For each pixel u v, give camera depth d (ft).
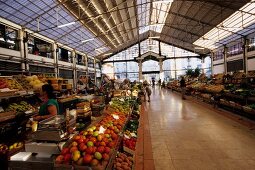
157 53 106.01
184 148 15.29
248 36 59.67
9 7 31.63
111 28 56.29
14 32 34.37
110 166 6.75
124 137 14.65
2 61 30.71
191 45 92.38
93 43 69.21
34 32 37.55
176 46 104.68
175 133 19.35
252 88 27.91
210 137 17.52
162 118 26.86
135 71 108.78
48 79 28.96
